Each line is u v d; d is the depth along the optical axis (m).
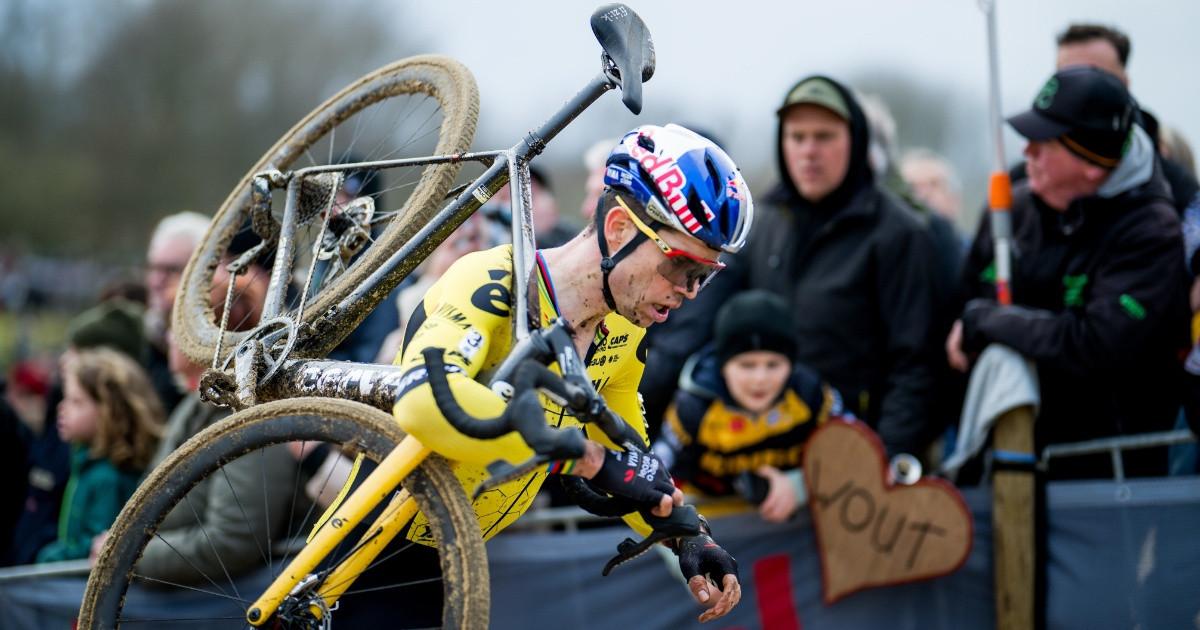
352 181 9.66
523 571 9.05
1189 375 8.62
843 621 8.93
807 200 9.66
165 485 5.45
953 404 9.55
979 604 8.91
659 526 5.07
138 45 56.47
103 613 5.48
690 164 4.89
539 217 11.07
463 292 5.03
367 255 6.15
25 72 56.69
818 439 8.90
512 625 9.02
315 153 9.98
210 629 8.41
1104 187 8.61
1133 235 8.48
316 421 5.15
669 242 4.92
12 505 10.84
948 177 13.81
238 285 8.14
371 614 6.37
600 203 5.14
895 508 8.83
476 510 5.55
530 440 4.32
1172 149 10.56
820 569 8.95
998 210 9.09
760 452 8.95
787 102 9.52
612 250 5.09
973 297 9.56
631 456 5.04
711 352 9.17
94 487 9.46
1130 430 8.91
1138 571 8.77
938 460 9.93
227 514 8.34
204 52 56.41
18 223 55.47
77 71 57.03
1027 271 9.05
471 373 4.79
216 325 6.85
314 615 5.32
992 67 9.37
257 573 8.45
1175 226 8.52
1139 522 8.80
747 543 9.02
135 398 9.64
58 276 52.97
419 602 6.36
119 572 5.49
